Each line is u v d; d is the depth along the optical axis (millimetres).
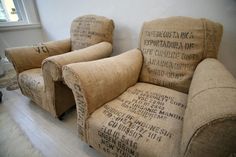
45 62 990
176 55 942
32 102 1566
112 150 693
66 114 1347
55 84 1066
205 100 480
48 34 2459
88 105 743
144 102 826
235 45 1038
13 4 2279
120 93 914
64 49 1599
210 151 434
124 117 720
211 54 901
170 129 638
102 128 696
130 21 1425
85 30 1471
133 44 1492
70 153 975
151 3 1246
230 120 383
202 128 414
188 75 911
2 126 1222
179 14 1155
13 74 2301
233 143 404
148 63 1053
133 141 611
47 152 984
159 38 1002
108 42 1403
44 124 1239
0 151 999
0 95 1559
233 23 993
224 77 598
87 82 727
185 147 470
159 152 559
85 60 1067
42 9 2293
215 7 1014
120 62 932
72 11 1887
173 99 844
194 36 898
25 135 1127
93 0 1609
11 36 2268
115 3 1455
